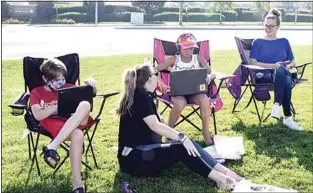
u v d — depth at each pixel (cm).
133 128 307
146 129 308
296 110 526
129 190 293
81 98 312
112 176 322
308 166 342
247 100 576
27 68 345
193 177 318
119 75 768
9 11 2883
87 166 333
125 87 308
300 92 634
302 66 480
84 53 1098
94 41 1442
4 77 737
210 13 3300
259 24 2848
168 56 452
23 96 328
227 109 528
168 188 300
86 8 3144
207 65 422
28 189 302
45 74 321
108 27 2281
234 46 1360
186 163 296
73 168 289
